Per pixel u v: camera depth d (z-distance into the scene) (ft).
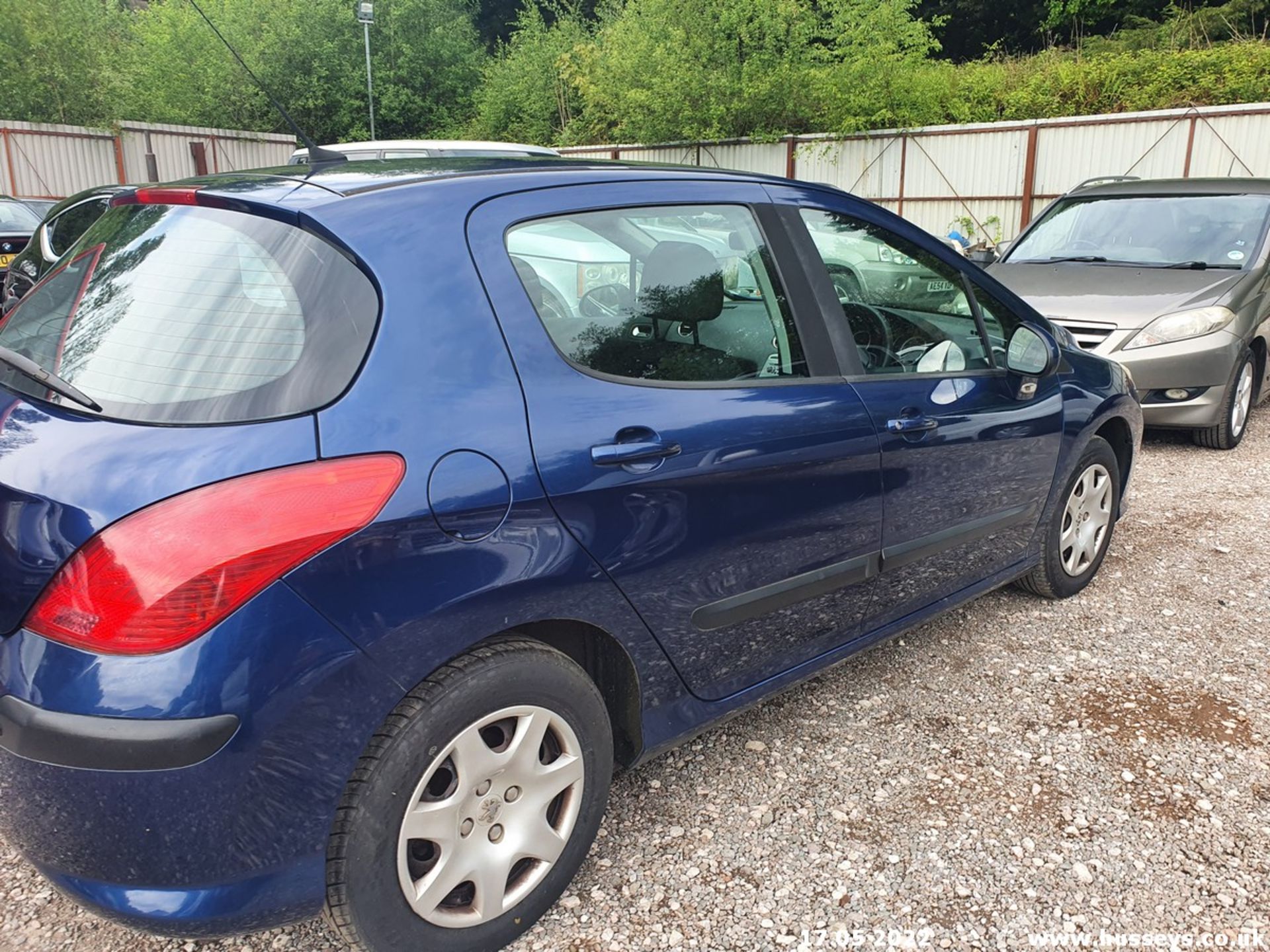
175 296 6.15
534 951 6.72
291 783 5.41
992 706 10.07
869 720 9.83
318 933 6.92
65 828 5.21
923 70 67.97
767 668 8.45
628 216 7.52
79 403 5.74
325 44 100.73
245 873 5.41
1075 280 21.48
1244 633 11.71
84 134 79.92
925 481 9.36
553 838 6.74
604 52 79.71
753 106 69.36
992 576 11.09
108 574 4.99
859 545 8.81
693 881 7.46
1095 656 11.17
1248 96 60.03
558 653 6.61
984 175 61.98
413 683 5.78
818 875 7.54
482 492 5.96
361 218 6.19
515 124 99.09
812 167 68.85
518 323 6.52
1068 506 12.19
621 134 82.48
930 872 7.57
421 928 6.12
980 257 24.07
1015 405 10.48
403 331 5.98
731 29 69.72
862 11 66.90
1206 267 21.43
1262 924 7.02
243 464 5.28
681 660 7.57
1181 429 20.71
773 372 8.14
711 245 7.98
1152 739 9.43
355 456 5.55
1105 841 7.93
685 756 9.20
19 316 7.29
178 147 85.87
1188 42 74.18
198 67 98.22
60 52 78.54
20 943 6.78
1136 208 23.76
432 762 5.93
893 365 9.25
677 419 7.16
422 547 5.69
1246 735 9.48
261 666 5.16
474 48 113.09
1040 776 8.84
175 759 5.01
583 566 6.55
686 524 7.20
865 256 9.33
